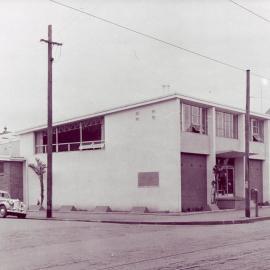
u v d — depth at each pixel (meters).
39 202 38.16
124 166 31.86
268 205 36.69
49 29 26.44
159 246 13.68
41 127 38.44
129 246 13.80
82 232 18.34
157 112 30.11
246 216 24.28
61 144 37.34
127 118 31.91
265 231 17.95
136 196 30.97
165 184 29.30
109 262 11.04
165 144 29.47
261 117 36.75
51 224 22.66
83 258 11.75
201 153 30.98
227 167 34.31
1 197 29.47
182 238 15.68
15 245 14.60
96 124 34.69
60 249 13.52
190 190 30.14
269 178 37.53
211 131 31.77
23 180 39.94
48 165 26.67
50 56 26.48
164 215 27.22
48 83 26.48
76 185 35.16
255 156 36.53
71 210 34.53
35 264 11.00
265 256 11.52
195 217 25.02
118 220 23.86
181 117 30.02
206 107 31.97
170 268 10.04
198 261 10.88
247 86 24.77
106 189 32.94
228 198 32.16
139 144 31.00
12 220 26.11
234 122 35.28
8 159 38.94
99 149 33.78
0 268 10.51
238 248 13.02
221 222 22.02
